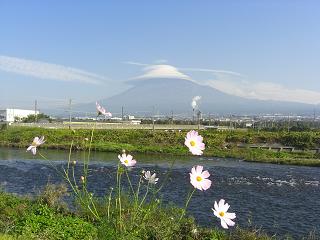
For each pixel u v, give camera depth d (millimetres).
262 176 32812
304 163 42500
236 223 18047
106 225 4152
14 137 58750
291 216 19781
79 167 32625
